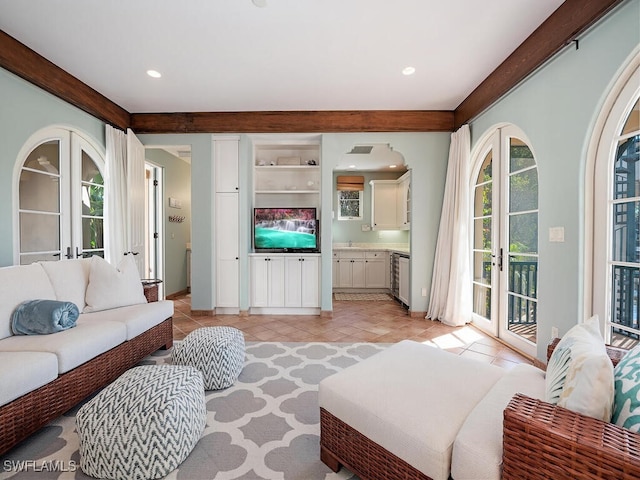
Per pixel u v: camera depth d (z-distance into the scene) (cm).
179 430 139
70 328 202
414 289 404
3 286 197
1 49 236
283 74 299
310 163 449
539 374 137
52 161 303
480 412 109
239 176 405
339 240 642
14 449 153
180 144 402
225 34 238
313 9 211
